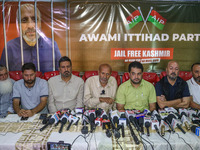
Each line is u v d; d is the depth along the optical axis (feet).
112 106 8.59
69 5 12.35
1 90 8.20
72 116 5.92
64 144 4.76
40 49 12.84
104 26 12.61
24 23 12.48
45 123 5.90
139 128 5.37
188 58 12.91
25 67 7.39
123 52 12.92
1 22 12.37
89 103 8.32
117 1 12.30
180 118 6.15
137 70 7.30
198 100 8.93
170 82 8.61
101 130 5.49
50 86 8.43
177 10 12.35
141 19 12.51
